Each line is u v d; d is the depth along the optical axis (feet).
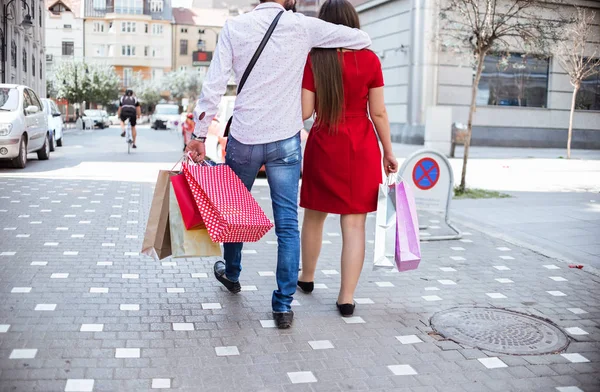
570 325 14.03
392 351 12.19
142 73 290.56
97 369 10.75
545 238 23.34
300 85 13.23
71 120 203.10
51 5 272.51
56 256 18.30
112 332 12.53
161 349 11.80
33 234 21.09
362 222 14.38
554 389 10.67
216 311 14.14
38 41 122.11
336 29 13.32
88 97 199.72
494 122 86.99
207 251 12.73
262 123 12.91
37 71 121.29
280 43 12.73
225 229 11.96
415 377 11.00
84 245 19.83
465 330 13.48
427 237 22.90
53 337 12.10
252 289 15.93
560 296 16.30
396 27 91.04
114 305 14.21
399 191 14.06
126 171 41.91
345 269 14.17
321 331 13.16
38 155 49.49
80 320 13.12
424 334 13.19
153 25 290.15
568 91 89.35
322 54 13.44
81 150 63.46
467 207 30.60
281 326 13.14
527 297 16.15
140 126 211.00
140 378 10.48
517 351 12.34
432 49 79.46
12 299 14.23
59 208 26.25
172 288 15.75
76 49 277.64
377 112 14.14
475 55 40.24
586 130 90.74
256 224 12.11
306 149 14.46
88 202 28.09
